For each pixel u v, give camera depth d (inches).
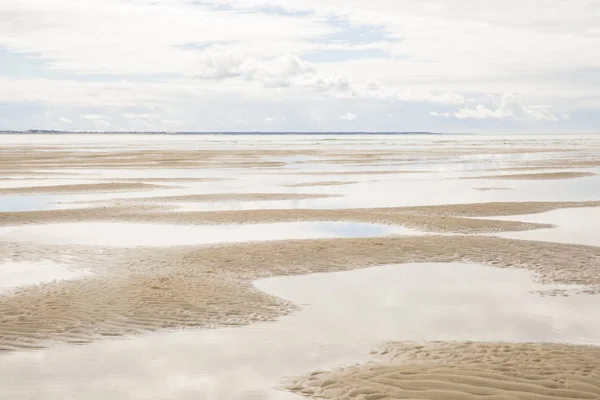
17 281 621.3
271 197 1330.0
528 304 534.6
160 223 994.1
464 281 617.6
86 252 768.3
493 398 322.0
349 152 3580.2
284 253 746.8
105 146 4559.5
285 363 392.8
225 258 724.7
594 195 1347.2
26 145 4690.0
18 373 380.2
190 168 2229.3
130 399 340.5
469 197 1320.1
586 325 474.3
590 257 723.4
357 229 930.7
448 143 5940.0
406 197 1327.5
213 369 383.9
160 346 428.1
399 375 359.3
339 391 342.6
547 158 2893.7
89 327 470.9
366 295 565.0
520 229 922.1
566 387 335.0
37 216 1069.8
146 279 622.5
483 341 431.8
